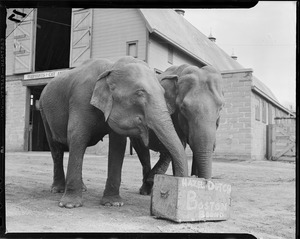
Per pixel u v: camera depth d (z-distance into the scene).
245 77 16.44
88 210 5.69
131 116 5.43
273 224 5.50
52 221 4.93
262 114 18.28
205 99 5.74
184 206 4.95
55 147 7.50
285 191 8.71
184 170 5.05
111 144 6.18
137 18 15.39
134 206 6.19
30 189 7.76
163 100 5.36
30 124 19.59
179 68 6.71
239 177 11.18
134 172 11.77
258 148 17.41
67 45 18.86
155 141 7.20
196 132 5.62
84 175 10.76
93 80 6.05
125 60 5.73
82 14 16.66
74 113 6.04
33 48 18.33
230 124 16.64
